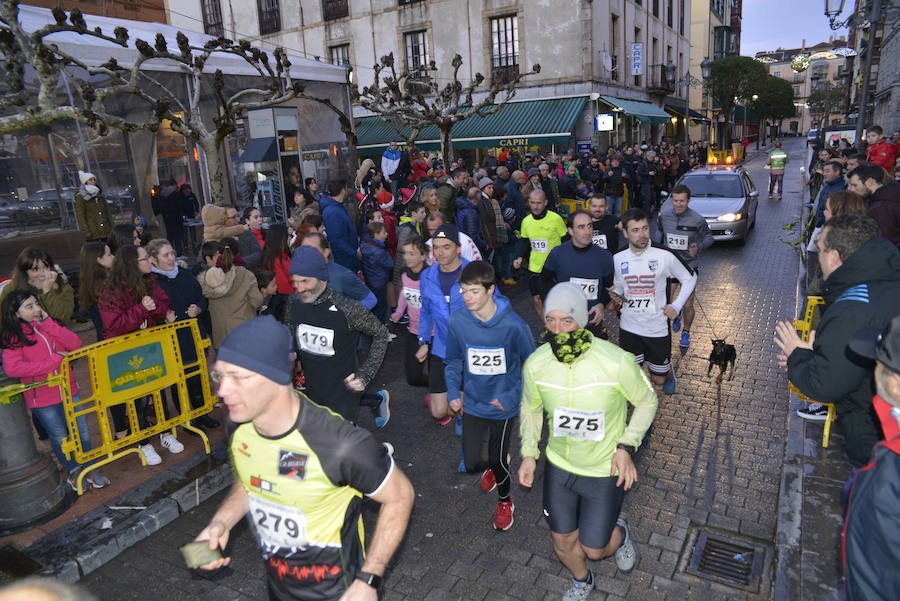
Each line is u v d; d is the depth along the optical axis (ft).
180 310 17.98
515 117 79.46
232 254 18.93
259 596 12.03
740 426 17.74
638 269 16.99
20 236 32.63
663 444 16.88
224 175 44.06
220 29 100.48
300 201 32.76
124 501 14.84
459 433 17.11
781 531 12.57
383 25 88.12
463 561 12.64
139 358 15.88
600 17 81.51
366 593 6.68
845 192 15.20
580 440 9.91
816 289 16.81
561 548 10.43
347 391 14.38
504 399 12.62
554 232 23.02
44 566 12.65
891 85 82.38
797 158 145.69
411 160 48.34
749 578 11.78
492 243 33.81
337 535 7.13
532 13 80.43
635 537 13.05
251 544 13.58
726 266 38.09
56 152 34.24
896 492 5.82
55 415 15.12
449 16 84.07
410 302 17.71
